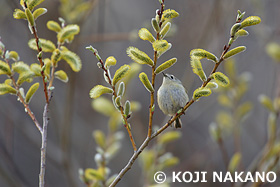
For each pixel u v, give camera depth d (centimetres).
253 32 994
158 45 338
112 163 1032
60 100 909
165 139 642
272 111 671
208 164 905
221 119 776
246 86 772
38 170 1011
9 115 798
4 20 914
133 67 666
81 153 924
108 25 1013
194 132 1059
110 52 1010
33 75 400
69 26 427
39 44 377
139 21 1062
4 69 391
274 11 932
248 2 882
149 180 614
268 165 648
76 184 727
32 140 815
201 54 351
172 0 1018
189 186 928
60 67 747
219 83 349
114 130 675
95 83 958
